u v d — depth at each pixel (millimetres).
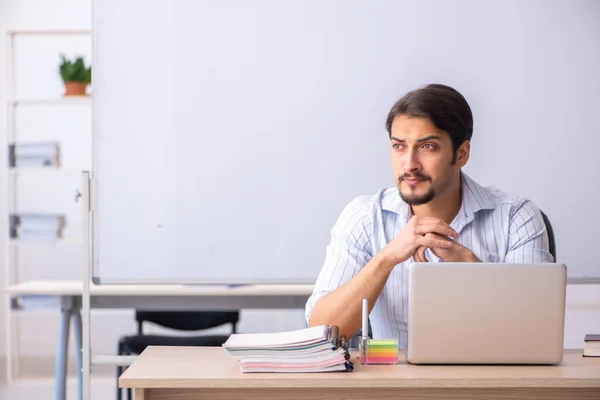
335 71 3070
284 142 3080
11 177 5195
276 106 3072
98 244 3061
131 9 3035
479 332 1968
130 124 3047
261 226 3094
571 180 3102
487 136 3104
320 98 3076
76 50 6168
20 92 6137
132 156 3053
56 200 6145
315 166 3088
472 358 1974
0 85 6137
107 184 3053
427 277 1960
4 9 6188
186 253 3078
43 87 6148
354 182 3096
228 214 3082
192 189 3070
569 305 3424
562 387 1876
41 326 6141
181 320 4273
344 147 3086
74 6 6223
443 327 1965
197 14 3045
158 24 3043
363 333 2010
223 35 3053
